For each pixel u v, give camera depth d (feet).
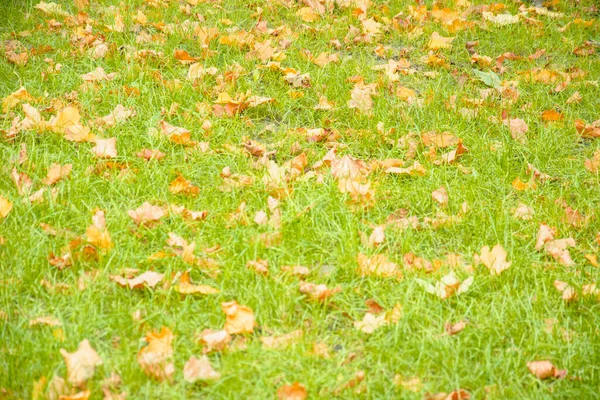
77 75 16.07
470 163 14.02
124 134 13.99
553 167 14.05
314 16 20.75
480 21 21.04
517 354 9.43
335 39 19.40
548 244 11.49
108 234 10.73
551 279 10.79
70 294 10.02
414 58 18.81
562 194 13.00
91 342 9.31
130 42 17.98
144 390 8.59
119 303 9.77
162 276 10.25
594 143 14.98
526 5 22.91
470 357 9.37
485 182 13.29
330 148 14.28
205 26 19.57
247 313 9.56
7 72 16.08
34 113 13.93
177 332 9.48
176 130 14.12
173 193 12.37
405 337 9.68
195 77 16.34
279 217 11.77
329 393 8.66
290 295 10.11
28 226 11.21
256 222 11.60
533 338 9.64
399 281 10.66
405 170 13.29
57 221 11.41
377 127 14.82
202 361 8.76
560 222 12.16
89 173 12.60
